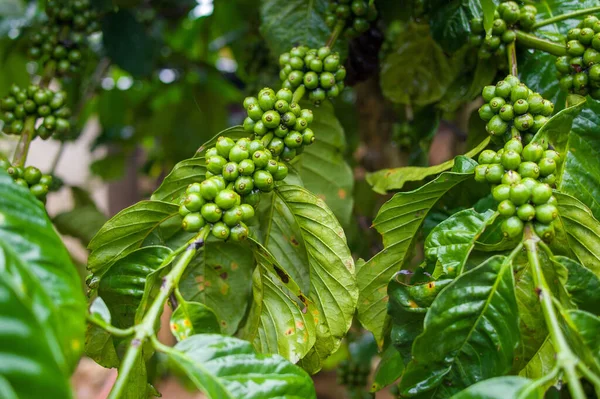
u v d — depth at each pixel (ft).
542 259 1.63
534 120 1.73
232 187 1.69
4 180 1.41
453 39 2.16
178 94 4.45
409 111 3.00
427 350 1.52
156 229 1.82
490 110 1.78
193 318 1.54
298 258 1.95
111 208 5.54
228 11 3.64
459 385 1.55
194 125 4.16
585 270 1.51
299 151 1.89
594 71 1.80
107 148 4.90
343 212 2.32
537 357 1.74
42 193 2.00
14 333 1.13
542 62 2.07
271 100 1.83
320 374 5.16
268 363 1.47
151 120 4.25
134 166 5.49
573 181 1.86
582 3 2.12
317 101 2.06
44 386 1.13
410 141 2.89
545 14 2.13
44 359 1.14
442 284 1.62
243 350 1.47
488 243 1.71
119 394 1.38
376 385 1.86
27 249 1.34
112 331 1.44
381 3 2.41
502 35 1.97
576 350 1.47
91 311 1.47
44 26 2.44
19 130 2.14
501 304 1.50
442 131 4.45
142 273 1.66
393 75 2.51
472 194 1.92
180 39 4.42
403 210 1.82
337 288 1.81
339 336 1.81
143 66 2.93
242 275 1.98
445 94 2.33
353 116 3.27
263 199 1.97
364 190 3.10
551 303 1.44
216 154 1.72
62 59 2.38
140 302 1.64
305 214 1.83
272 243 1.97
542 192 1.52
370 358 3.37
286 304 1.80
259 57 3.28
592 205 1.85
